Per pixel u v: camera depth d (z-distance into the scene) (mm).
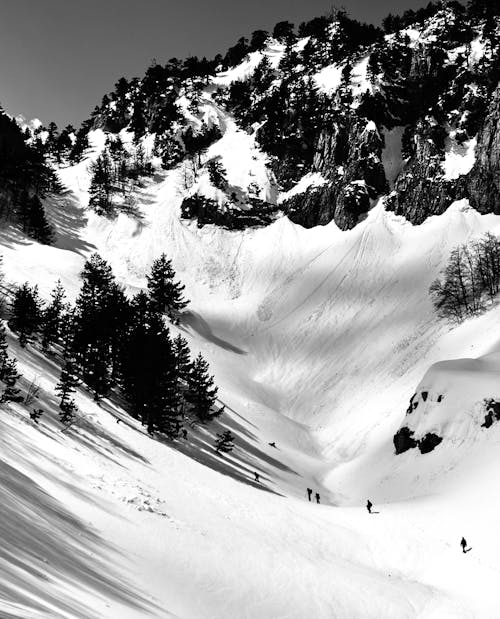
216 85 197625
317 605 21688
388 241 121625
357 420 78750
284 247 133750
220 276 128375
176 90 191375
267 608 19297
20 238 110500
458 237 112750
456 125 135500
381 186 135625
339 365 94250
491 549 32125
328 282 117250
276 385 96375
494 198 116125
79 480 23703
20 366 42219
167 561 19328
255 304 119875
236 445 61906
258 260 132250
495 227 111312
